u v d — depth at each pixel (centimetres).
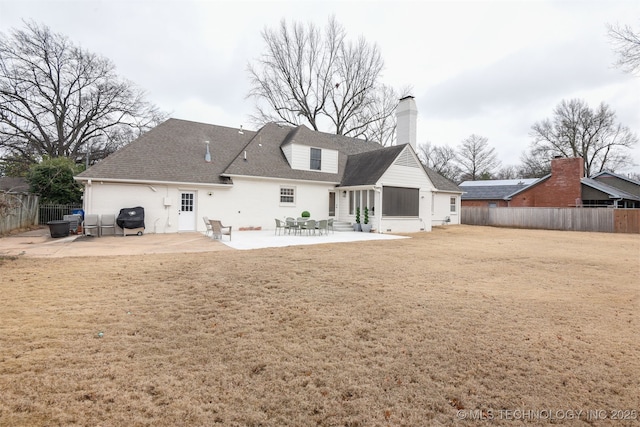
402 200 1897
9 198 1417
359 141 2642
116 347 348
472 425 235
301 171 1989
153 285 582
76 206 1983
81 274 650
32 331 382
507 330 408
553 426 234
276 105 3394
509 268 805
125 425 227
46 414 236
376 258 888
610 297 561
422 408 255
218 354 338
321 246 1118
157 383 282
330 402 261
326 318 439
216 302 498
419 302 510
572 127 4141
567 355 343
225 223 1702
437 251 1065
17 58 2441
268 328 406
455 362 326
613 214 2086
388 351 348
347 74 3478
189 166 1653
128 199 1462
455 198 2744
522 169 5125
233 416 241
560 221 2300
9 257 816
